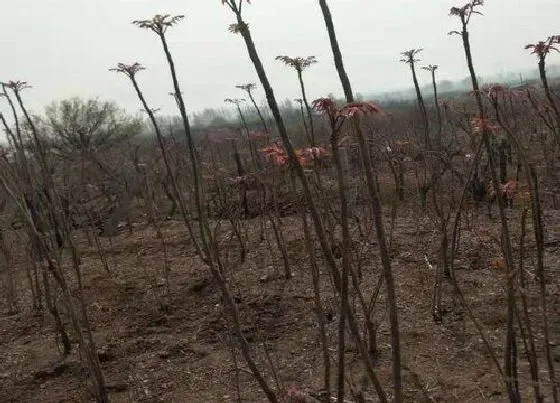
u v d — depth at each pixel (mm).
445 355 4152
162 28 2680
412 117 10312
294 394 2887
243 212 9016
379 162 8203
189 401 3961
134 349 4895
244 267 6586
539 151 8031
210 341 4902
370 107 1894
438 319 4676
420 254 6141
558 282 4934
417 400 3621
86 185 10242
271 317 5184
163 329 5277
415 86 6402
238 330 2801
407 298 5164
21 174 4441
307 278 5949
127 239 8969
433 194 5547
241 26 2061
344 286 2154
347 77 1989
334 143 2027
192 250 7742
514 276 2283
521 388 3561
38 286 6074
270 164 6703
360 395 2605
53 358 4844
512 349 2594
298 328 4879
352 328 2158
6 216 8625
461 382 3758
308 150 2588
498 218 6977
